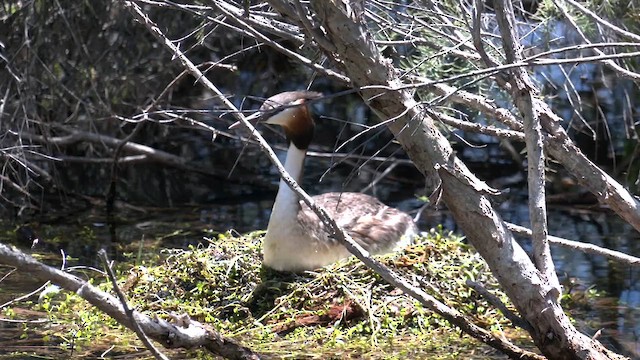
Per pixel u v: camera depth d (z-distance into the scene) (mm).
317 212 6188
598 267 9633
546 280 5992
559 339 6020
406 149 6000
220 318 8039
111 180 12102
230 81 13828
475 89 9852
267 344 7422
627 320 8000
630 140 12133
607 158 12891
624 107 11734
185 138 14141
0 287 8742
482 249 6016
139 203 12336
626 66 9180
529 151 5934
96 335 7445
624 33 6504
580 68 12039
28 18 11633
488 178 12992
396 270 8312
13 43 11617
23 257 5098
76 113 11953
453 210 5996
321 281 8219
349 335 7586
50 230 11031
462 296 8102
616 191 6410
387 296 8086
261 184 13164
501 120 6555
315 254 8508
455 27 6816
